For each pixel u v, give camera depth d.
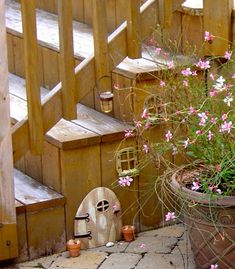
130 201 3.41
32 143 3.18
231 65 3.36
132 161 3.38
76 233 3.32
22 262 3.25
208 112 2.96
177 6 3.40
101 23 3.22
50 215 3.27
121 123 3.43
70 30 3.15
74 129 3.37
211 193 2.86
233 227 2.89
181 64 3.33
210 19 3.49
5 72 3.04
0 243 3.16
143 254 3.25
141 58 3.50
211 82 3.25
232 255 2.94
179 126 3.15
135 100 3.35
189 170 3.07
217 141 2.95
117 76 3.44
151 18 3.36
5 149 3.09
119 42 3.29
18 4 4.41
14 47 4.00
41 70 3.90
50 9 4.29
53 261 3.24
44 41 3.80
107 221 3.36
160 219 3.47
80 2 4.09
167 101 3.22
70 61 3.18
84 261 3.23
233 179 2.93
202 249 2.99
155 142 3.36
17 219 3.21
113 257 3.25
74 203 3.31
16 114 3.47
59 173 3.30
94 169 3.32
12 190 3.13
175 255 3.23
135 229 3.43
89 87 3.26
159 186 3.41
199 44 3.54
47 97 3.19
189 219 3.00
